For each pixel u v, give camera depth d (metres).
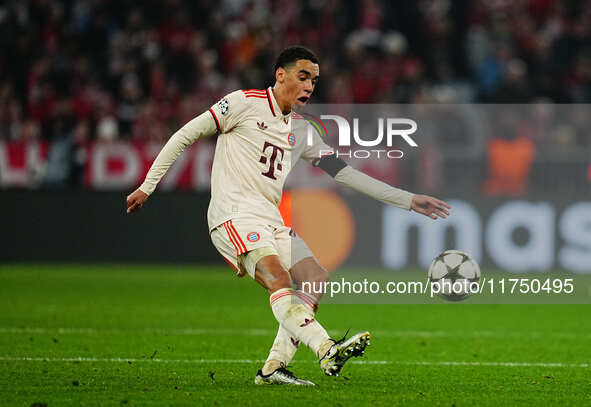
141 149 56.44
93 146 56.50
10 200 56.41
